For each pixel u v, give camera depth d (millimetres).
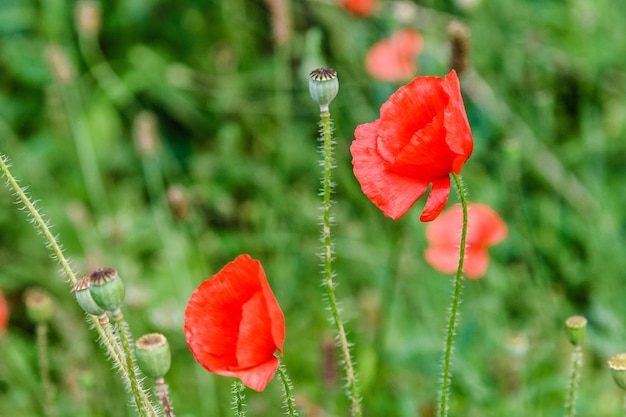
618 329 5262
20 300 6086
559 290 5809
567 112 6938
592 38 6586
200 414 5129
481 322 5316
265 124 7082
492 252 6023
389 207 2738
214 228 6707
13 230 6516
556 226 6008
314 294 6043
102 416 4828
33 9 7160
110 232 5754
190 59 7465
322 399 5145
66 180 6949
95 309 2643
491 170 6477
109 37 7512
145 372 2508
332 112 6746
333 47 6914
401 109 2758
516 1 6855
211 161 6734
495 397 4816
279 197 6410
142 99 7336
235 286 2463
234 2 7402
